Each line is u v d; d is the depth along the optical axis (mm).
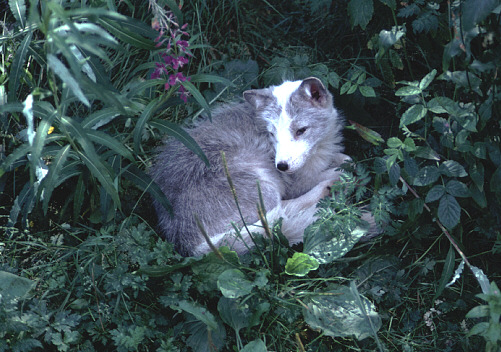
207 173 1545
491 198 1385
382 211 1421
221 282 1359
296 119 1538
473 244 1444
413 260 1469
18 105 1264
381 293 1406
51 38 1171
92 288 1397
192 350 1346
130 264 1441
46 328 1320
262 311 1350
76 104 1566
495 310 1203
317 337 1362
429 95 1458
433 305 1409
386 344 1382
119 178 1484
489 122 1343
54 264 1432
